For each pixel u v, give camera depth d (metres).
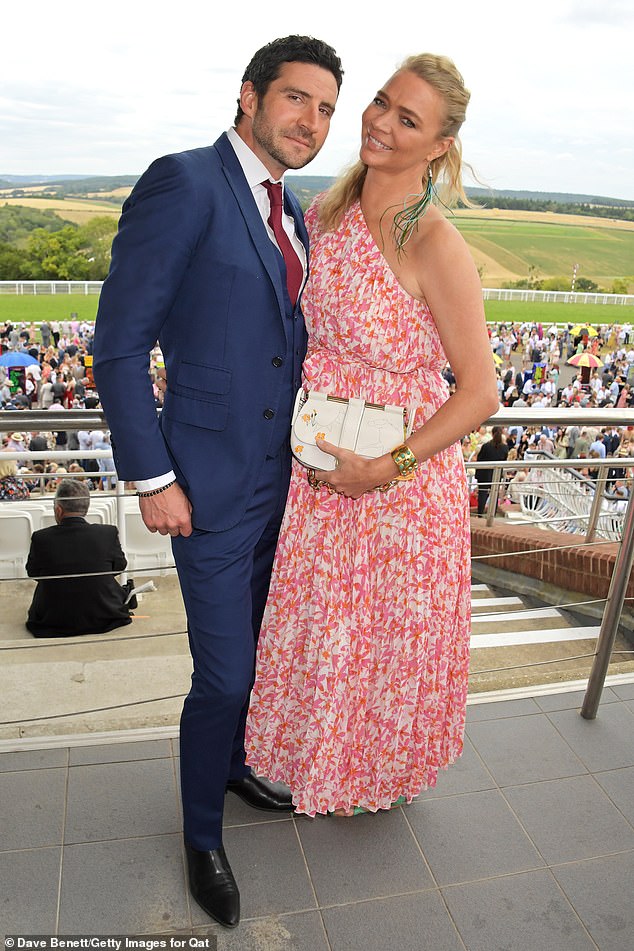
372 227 1.43
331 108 1.33
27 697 2.26
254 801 1.76
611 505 5.78
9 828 1.63
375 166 1.38
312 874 1.59
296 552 1.56
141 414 1.28
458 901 1.55
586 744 2.03
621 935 1.50
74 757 1.85
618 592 1.96
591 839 1.72
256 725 1.69
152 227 1.24
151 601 4.04
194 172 1.27
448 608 1.62
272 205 1.39
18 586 3.95
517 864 1.65
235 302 1.32
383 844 1.68
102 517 4.27
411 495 1.54
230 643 1.43
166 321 1.39
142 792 1.75
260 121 1.31
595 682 2.07
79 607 3.36
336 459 1.45
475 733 2.04
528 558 4.75
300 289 1.46
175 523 1.37
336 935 1.45
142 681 2.39
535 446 12.07
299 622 1.60
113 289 1.26
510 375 22.97
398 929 1.47
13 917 1.44
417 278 1.41
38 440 9.25
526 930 1.49
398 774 1.71
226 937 1.43
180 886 1.53
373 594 1.58
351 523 1.55
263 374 1.39
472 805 1.81
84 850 1.59
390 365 1.48
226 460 1.39
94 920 1.44
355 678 1.62
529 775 1.91
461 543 1.63
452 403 1.41
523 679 2.29
